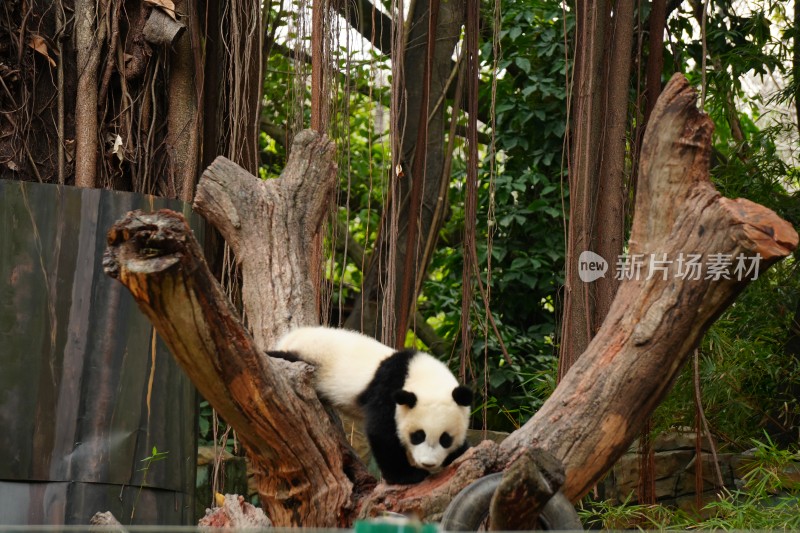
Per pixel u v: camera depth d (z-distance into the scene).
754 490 6.49
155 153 7.16
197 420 6.45
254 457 4.25
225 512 4.77
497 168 10.89
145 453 5.91
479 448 3.96
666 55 9.59
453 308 11.21
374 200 12.77
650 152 4.08
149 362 5.98
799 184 9.50
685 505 8.09
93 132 6.85
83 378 5.85
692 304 3.90
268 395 3.86
